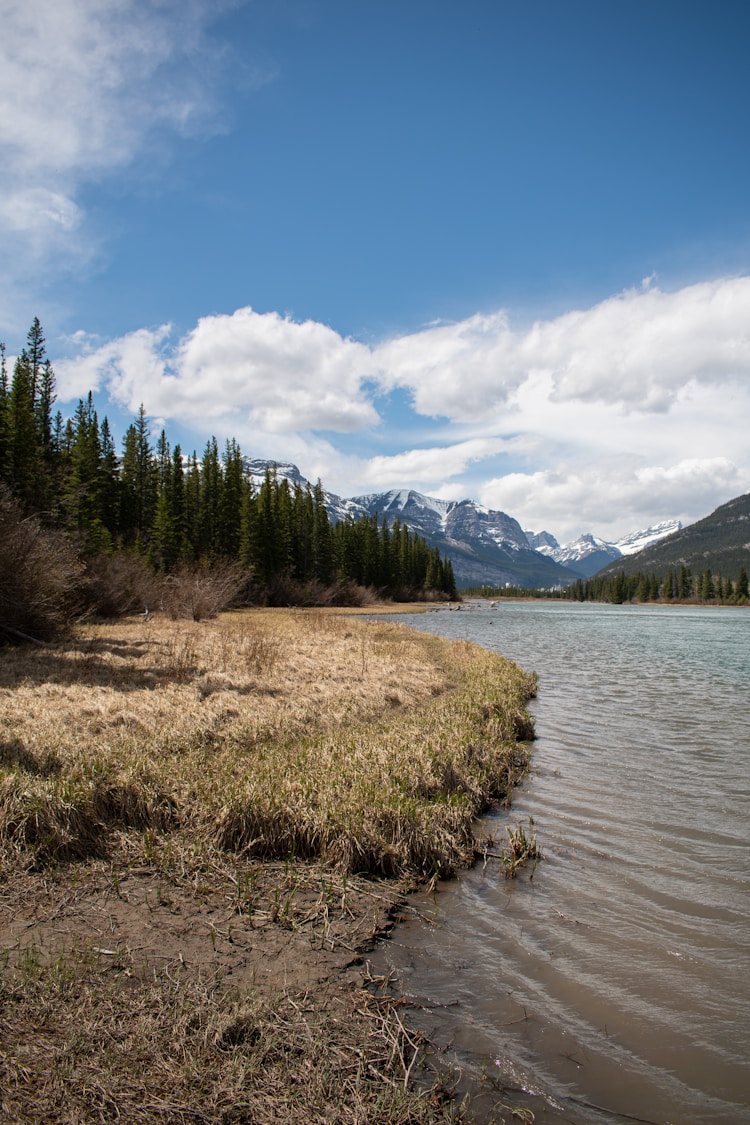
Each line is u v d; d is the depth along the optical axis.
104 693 11.16
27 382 46.12
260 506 65.38
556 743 11.71
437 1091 3.26
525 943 4.87
